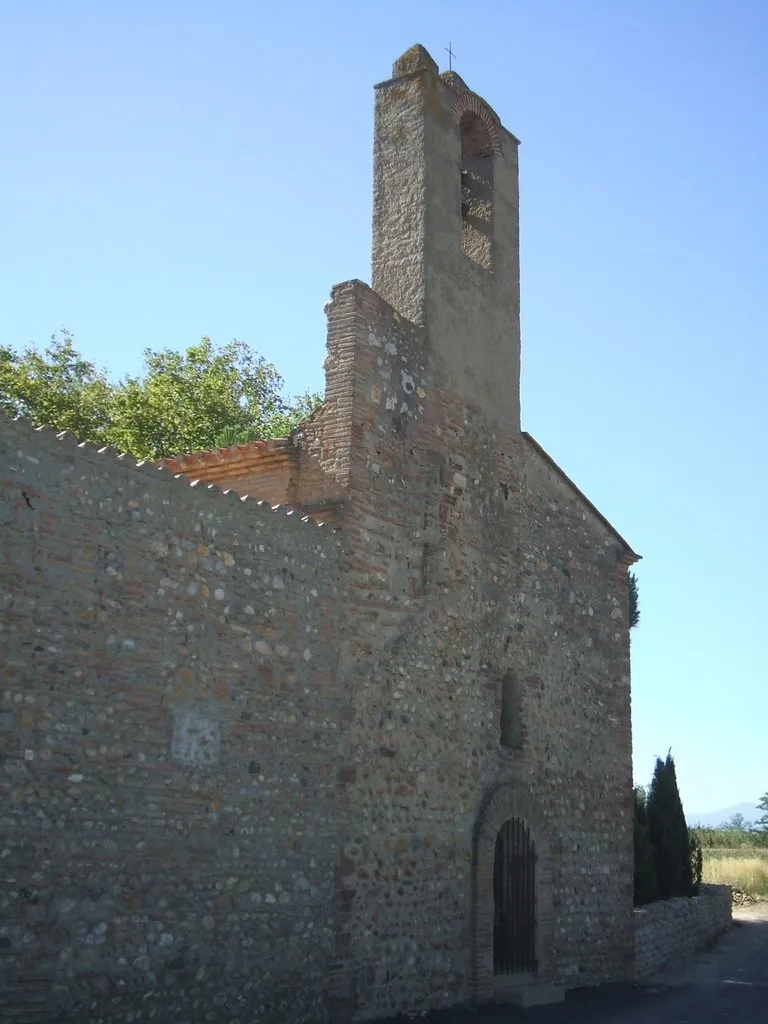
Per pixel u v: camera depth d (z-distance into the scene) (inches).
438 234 727.1
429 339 701.9
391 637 623.2
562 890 761.0
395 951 589.9
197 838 477.7
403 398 669.9
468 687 685.9
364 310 647.8
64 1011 410.9
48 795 416.5
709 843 2630.4
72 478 443.5
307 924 532.1
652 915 913.5
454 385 720.3
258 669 524.7
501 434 764.6
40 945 406.0
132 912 442.6
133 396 1419.8
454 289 735.1
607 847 820.0
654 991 776.9
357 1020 555.5
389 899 591.2
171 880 462.3
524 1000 669.3
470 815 669.9
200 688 490.0
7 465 418.3
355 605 598.5
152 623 470.0
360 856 574.6
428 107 740.7
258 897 505.4
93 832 431.5
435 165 735.7
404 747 620.4
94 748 436.8
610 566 885.8
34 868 408.2
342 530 600.7
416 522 661.3
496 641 723.4
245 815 504.7
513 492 769.6
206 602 500.1
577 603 831.1
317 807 549.3
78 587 439.2
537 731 756.0
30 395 1360.7
